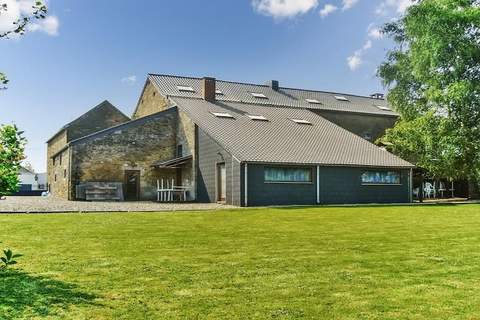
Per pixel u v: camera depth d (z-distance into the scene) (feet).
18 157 14.84
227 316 12.43
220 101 98.78
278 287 15.40
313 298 14.12
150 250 22.77
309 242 25.77
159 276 16.97
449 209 56.95
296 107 111.45
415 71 89.25
